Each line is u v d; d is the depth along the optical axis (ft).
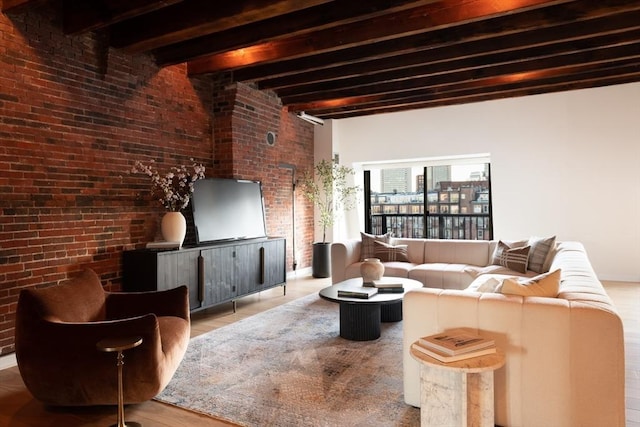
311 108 21.66
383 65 15.87
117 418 8.00
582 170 20.36
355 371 9.97
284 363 10.54
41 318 7.95
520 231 21.66
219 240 16.29
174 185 15.96
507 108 21.67
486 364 6.18
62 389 7.82
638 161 19.42
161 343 8.38
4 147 10.75
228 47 13.66
